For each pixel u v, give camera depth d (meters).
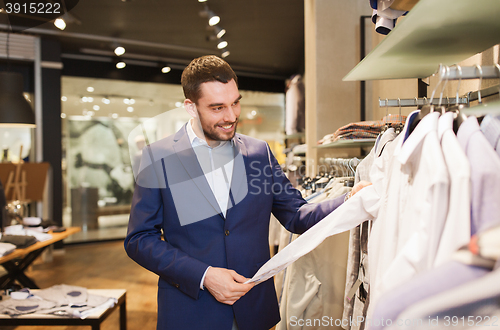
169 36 4.95
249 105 6.52
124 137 5.97
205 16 4.09
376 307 0.45
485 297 0.36
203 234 1.09
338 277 1.47
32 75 5.13
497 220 0.54
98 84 5.69
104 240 5.89
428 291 0.42
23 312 1.80
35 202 4.85
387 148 0.90
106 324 2.64
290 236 1.77
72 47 5.36
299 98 3.91
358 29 2.66
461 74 0.70
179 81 6.07
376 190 0.90
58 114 5.17
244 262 1.10
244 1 3.81
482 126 0.68
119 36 4.95
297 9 4.09
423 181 0.64
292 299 1.46
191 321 1.05
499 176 0.55
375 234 0.84
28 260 3.01
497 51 1.05
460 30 0.79
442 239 0.57
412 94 1.86
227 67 1.05
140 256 1.07
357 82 2.66
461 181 0.57
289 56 5.83
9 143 5.00
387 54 0.97
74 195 5.71
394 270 0.61
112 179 6.00
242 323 1.08
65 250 5.37
